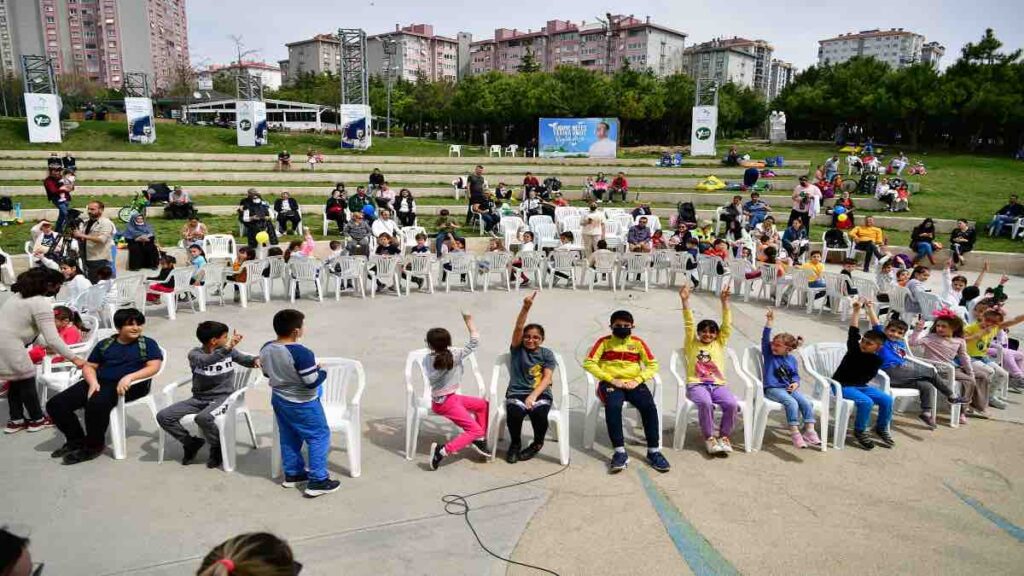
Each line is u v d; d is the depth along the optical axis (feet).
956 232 55.42
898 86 141.69
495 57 383.86
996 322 24.20
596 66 343.46
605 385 18.80
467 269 43.55
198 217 67.51
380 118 192.65
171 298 34.47
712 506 16.39
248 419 18.88
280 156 92.07
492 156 116.67
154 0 317.42
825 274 38.45
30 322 19.03
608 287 46.44
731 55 353.51
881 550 14.61
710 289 45.93
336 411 18.20
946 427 22.21
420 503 16.19
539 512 15.89
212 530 14.65
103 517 15.07
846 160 112.06
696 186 87.15
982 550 14.74
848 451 20.07
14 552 7.20
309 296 41.22
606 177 92.73
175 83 221.87
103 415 17.80
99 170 84.58
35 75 96.17
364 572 13.28
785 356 20.80
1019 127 129.70
